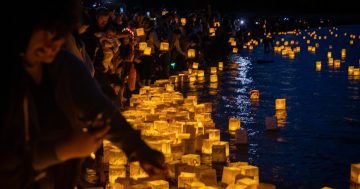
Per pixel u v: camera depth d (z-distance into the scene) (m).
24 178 2.32
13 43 2.22
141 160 2.55
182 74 15.72
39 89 2.46
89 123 2.42
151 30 15.36
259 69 18.91
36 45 2.24
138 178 5.81
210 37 21.97
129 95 12.22
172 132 7.57
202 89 14.30
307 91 13.65
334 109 11.12
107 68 8.47
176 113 9.18
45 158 2.33
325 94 13.14
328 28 43.53
